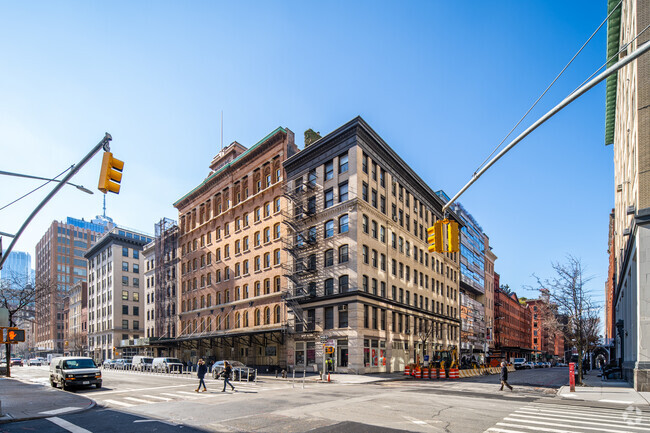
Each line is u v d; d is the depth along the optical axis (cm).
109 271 8506
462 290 7025
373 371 3712
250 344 4684
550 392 2195
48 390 2358
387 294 4181
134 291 8519
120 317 8169
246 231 5038
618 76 3497
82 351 8888
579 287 2992
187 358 5819
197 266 5869
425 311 4994
